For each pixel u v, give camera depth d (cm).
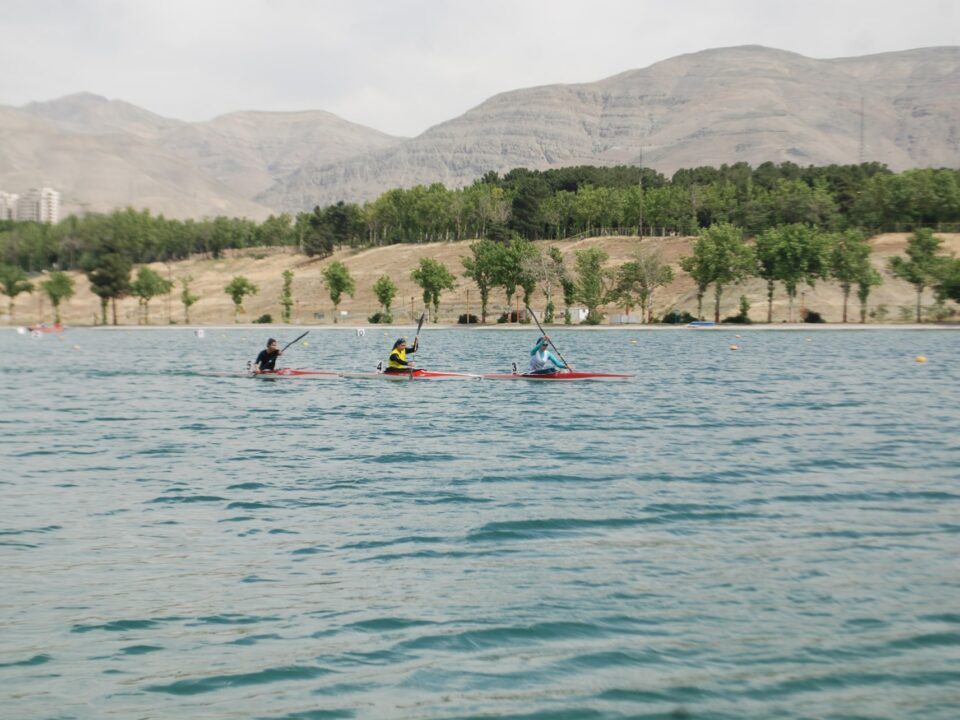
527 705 950
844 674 1012
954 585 1286
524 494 1895
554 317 16588
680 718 919
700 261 14538
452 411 3416
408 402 3750
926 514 1694
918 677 1002
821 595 1252
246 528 1633
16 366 6738
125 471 2212
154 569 1394
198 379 5181
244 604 1240
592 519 1673
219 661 1061
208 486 2012
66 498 1895
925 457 2312
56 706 953
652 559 1420
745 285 16312
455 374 4809
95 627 1162
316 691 985
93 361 7388
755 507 1762
